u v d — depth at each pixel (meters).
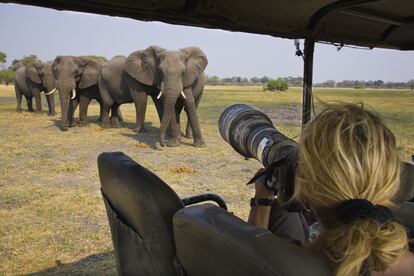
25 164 9.67
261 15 2.58
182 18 2.35
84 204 6.64
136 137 13.91
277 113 22.00
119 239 1.74
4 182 8.05
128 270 1.73
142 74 13.51
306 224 1.71
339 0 2.68
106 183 1.77
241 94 40.25
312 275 0.93
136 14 2.27
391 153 0.96
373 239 0.90
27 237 5.27
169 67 11.94
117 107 16.84
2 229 5.55
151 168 9.33
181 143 12.88
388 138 0.97
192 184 8.02
